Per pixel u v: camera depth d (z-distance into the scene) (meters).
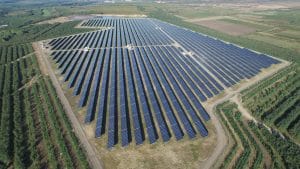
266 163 58.53
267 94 90.69
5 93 87.81
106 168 55.75
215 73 104.50
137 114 73.50
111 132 65.75
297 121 76.12
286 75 107.56
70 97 85.25
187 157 59.06
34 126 70.00
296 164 57.94
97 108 78.25
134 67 108.69
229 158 58.31
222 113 77.44
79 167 56.12
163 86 92.38
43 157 59.12
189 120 72.69
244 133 68.31
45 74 103.94
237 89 92.94
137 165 56.62
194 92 89.06
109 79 98.62
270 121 74.38
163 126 68.12
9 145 62.38
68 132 66.88
